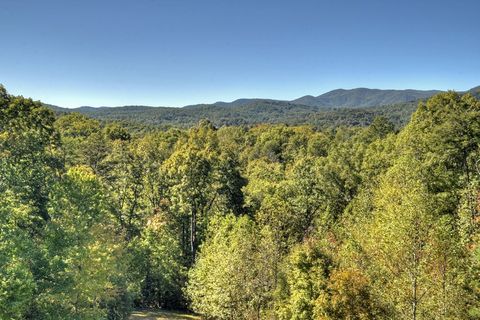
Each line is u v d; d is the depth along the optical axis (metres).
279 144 133.88
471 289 19.95
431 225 19.75
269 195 56.75
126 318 32.97
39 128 44.16
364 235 31.38
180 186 49.34
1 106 41.56
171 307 46.44
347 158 77.12
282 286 28.66
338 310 21.11
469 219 31.67
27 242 20.41
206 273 37.75
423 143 51.62
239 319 30.81
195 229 51.44
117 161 50.22
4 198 26.44
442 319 19.03
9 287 16.50
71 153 51.31
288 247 36.53
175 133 118.06
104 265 27.02
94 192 33.31
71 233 24.55
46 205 34.16
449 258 19.56
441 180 41.53
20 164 36.84
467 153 47.41
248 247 31.62
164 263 45.03
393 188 32.22
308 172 65.19
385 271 22.16
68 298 22.81
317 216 55.22
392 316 20.22
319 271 24.66
